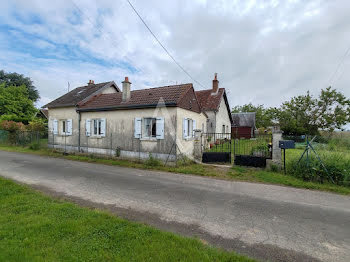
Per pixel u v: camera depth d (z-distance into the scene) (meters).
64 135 12.76
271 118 26.86
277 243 2.71
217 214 3.66
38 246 2.40
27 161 9.30
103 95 12.85
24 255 2.21
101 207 3.87
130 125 10.00
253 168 7.61
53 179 6.03
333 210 3.96
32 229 2.77
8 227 2.80
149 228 2.89
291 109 22.98
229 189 5.30
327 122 21.17
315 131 22.00
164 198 4.50
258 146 9.96
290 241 2.77
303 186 5.59
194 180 6.25
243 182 6.05
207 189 5.28
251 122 26.22
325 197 4.77
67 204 3.77
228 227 3.15
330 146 11.05
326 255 2.46
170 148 8.77
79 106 11.89
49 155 11.28
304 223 3.36
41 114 26.67
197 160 9.30
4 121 17.05
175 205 4.07
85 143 11.71
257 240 2.78
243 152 11.71
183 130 9.55
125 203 4.12
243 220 3.43
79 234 2.67
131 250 2.34
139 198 4.47
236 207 4.03
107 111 10.84
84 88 15.05
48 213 3.33
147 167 8.16
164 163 8.62
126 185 5.55
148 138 9.41
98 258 2.19
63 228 2.82
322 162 6.10
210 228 3.11
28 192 4.49
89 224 2.97
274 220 3.45
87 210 3.54
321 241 2.80
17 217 3.15
